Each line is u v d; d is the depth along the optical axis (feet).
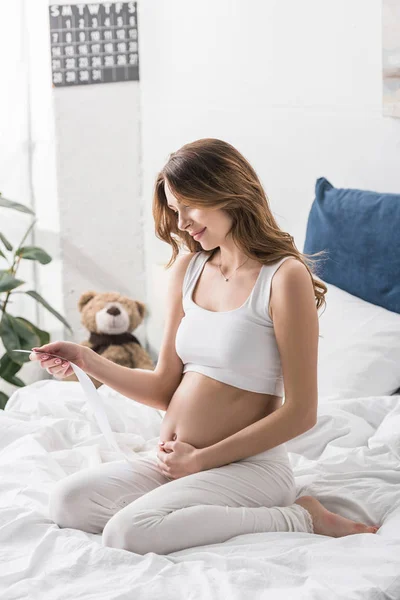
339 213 9.32
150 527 5.09
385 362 8.03
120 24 11.96
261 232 5.85
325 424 7.06
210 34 11.16
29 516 5.37
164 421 6.02
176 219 6.33
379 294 8.77
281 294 5.67
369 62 9.61
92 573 4.76
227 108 11.16
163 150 12.07
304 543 5.12
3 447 6.74
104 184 12.37
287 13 10.28
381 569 4.61
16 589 4.54
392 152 9.59
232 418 5.77
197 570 4.69
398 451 6.55
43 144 12.37
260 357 5.74
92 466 6.26
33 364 12.59
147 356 11.89
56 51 12.03
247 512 5.33
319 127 10.24
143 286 12.71
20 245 11.89
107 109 12.19
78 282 12.60
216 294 6.07
